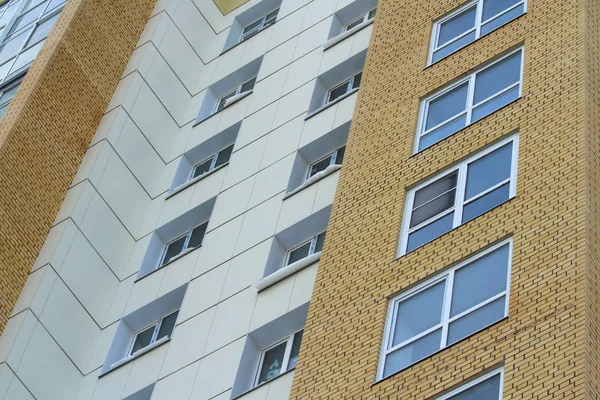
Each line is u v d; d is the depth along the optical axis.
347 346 29.94
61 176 47.94
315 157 44.72
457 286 29.19
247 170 45.91
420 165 33.75
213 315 39.72
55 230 46.06
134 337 43.31
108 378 41.06
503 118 32.91
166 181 49.75
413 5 41.69
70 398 41.50
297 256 40.72
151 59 54.09
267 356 37.47
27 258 44.72
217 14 59.28
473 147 32.75
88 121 50.56
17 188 45.97
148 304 43.00
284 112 47.81
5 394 40.12
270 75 51.19
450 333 28.22
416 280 30.14
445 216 31.66
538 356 25.66
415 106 36.25
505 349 26.42
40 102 48.88
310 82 48.56
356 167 35.84
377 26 42.25
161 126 52.12
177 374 38.47
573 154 30.02
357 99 38.97
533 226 28.94
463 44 37.78
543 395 24.73
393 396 27.58
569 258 27.34
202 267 42.44
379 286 30.88
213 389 36.75
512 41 35.62
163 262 46.09
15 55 56.97
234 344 37.81
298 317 37.09
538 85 33.22
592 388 24.44
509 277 28.17
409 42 39.75
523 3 37.31
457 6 39.50
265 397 34.62
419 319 29.27
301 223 40.81
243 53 54.91
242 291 39.84
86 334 43.50
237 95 51.34
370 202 33.94
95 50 52.88
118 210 47.81
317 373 29.88
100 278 45.31
